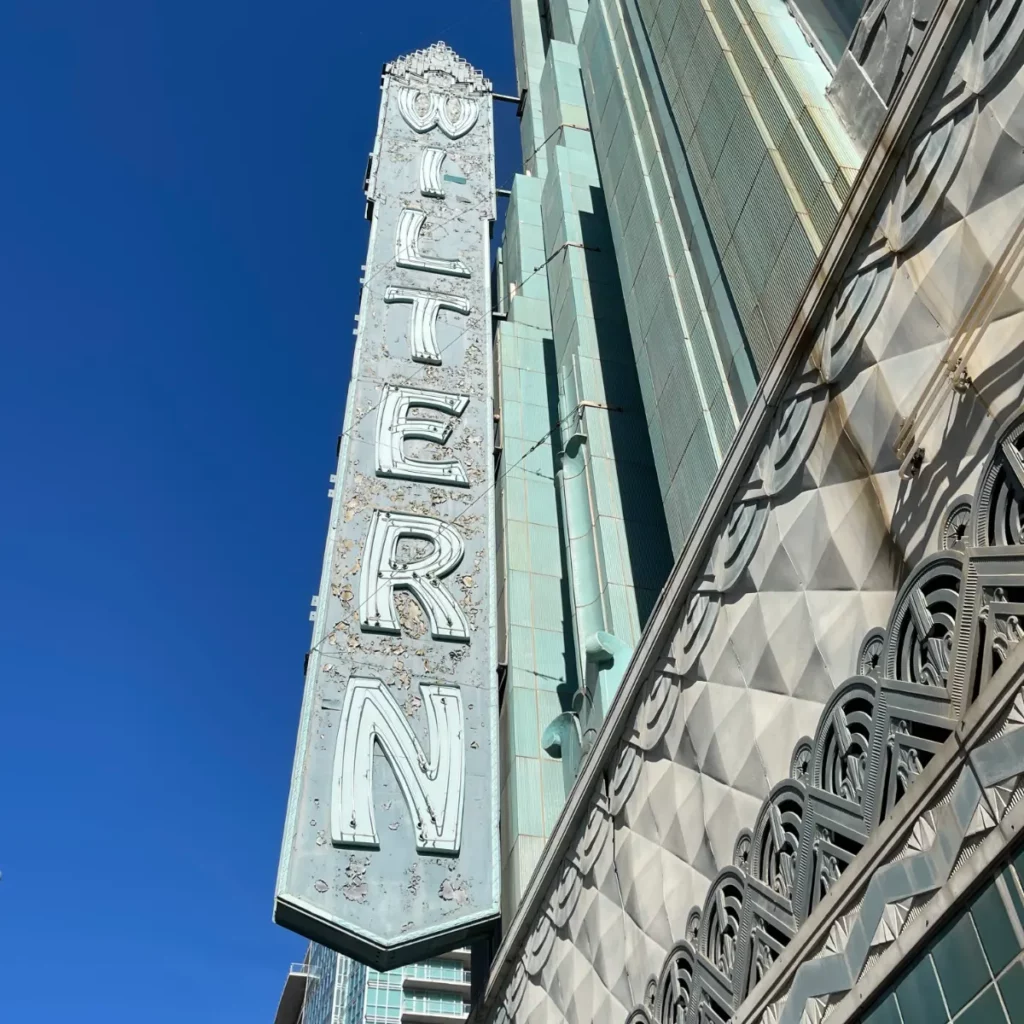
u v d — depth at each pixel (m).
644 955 10.97
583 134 30.69
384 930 14.73
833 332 8.95
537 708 19.19
